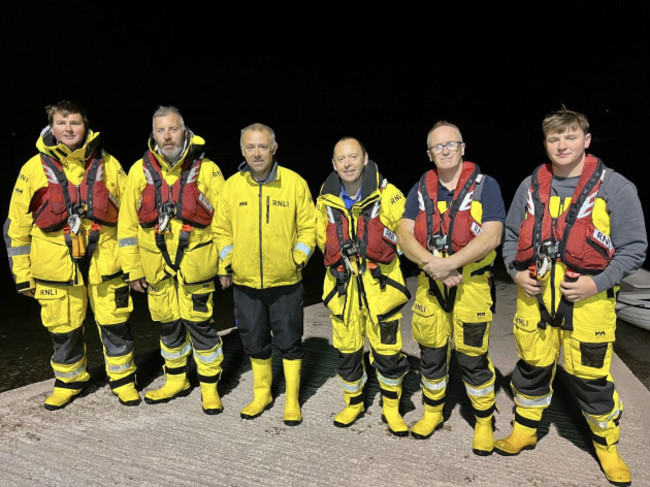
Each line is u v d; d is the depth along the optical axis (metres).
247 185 3.00
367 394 3.46
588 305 2.40
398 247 2.89
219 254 3.14
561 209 2.41
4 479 2.66
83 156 3.12
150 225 3.13
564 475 2.59
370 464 2.72
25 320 5.57
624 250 2.33
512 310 4.99
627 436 2.90
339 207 2.84
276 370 3.83
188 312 3.22
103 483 2.62
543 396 2.71
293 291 3.12
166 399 3.40
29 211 3.19
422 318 2.76
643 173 17.59
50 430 3.09
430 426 2.96
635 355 4.68
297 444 2.92
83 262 5.04
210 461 2.78
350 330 2.96
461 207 2.60
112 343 3.40
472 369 2.77
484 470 2.65
